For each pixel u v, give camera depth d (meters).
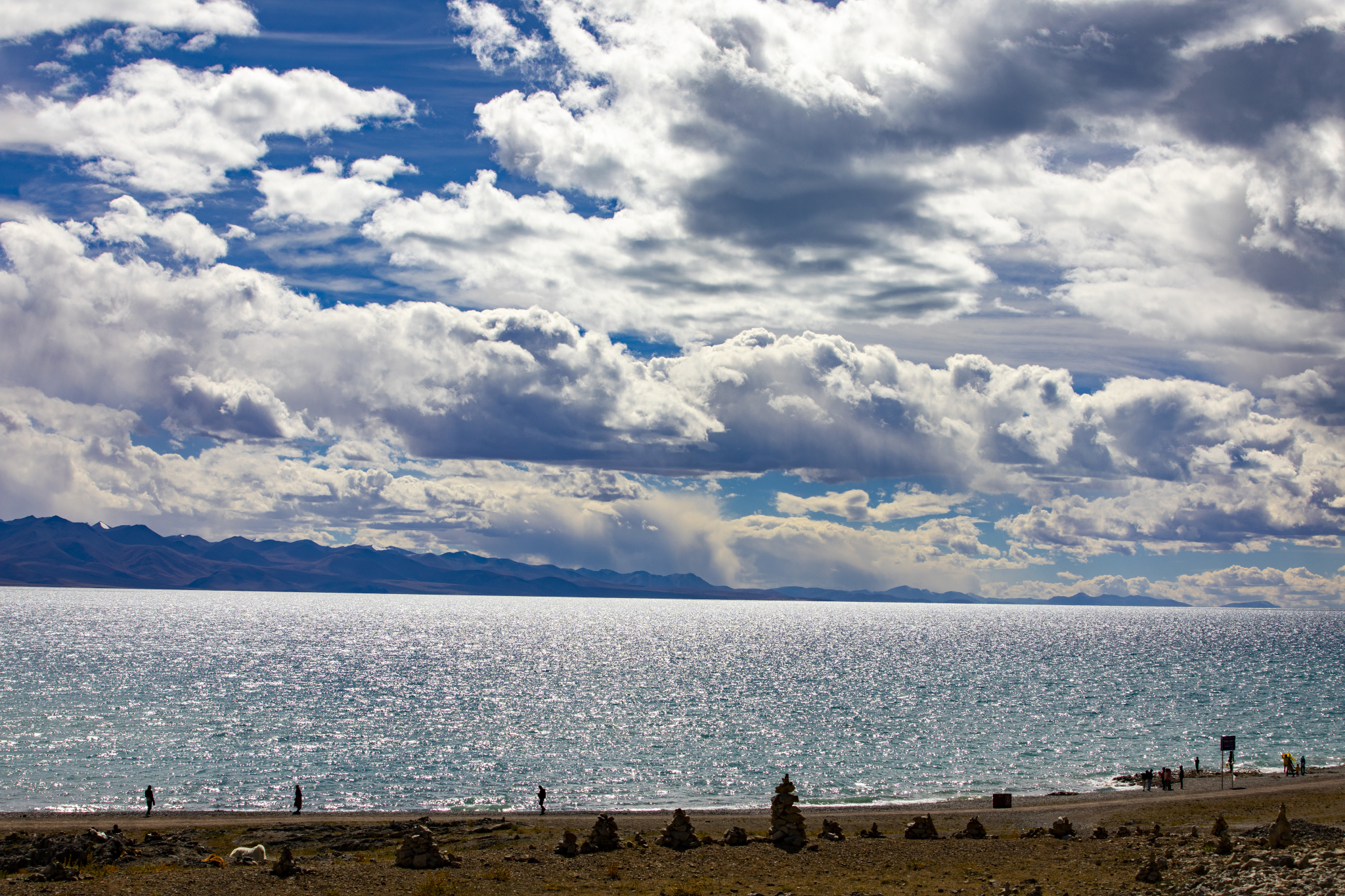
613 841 40.81
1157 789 72.19
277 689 151.25
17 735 99.75
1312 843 33.38
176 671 177.25
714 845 41.62
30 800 71.25
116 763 86.12
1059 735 106.31
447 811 68.00
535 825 57.69
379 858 42.84
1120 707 133.12
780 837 42.12
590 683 166.88
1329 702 140.25
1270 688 161.25
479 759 90.50
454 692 150.75
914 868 35.25
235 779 80.44
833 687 162.38
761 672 193.00
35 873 34.34
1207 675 188.50
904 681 174.38
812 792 76.56
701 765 88.00
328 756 91.44
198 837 51.16
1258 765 89.06
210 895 30.23
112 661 195.12
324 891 30.84
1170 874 29.92
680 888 30.75
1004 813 61.19
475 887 31.34
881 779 81.81
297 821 59.56
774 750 95.75
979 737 104.69
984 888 30.11
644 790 77.25
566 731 108.69
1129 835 45.00
